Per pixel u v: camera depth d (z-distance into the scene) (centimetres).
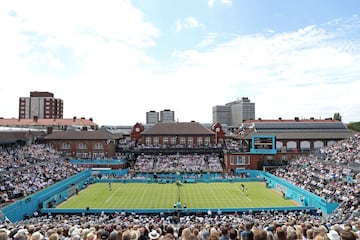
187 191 5991
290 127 9044
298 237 1160
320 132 8781
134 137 9931
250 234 1003
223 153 8569
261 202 5072
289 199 5306
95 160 7906
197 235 1359
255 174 7688
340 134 8694
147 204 4884
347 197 4231
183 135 9369
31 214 4272
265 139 8050
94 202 5047
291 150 8144
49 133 9062
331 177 5478
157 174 7462
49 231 1603
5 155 5922
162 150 8738
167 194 5684
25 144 7700
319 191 4856
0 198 4084
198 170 7762
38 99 17325
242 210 4156
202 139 9362
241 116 19050
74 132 8900
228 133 11062
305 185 5400
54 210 4300
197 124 9681
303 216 3503
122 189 6222
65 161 7506
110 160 7925
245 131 9488
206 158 8431
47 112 17312
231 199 5278
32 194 4519
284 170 7000
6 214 3653
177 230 1847
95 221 3209
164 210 4159
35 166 6088
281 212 4116
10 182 4862
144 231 1384
